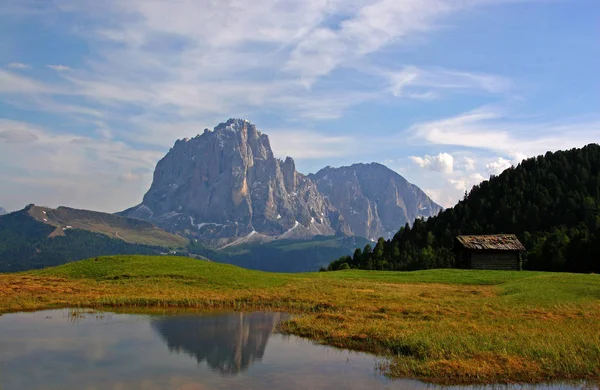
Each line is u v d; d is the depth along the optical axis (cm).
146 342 2897
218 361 2492
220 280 5709
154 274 5825
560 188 15762
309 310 4119
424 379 2195
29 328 3256
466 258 8975
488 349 2580
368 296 4869
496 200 16688
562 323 3378
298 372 2308
